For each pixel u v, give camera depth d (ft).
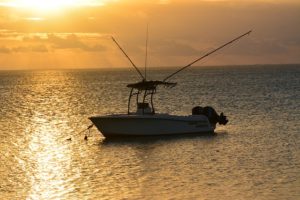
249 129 155.94
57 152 123.54
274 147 123.34
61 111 230.27
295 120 178.19
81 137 145.79
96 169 103.19
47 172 101.19
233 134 145.48
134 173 98.73
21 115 212.84
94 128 160.76
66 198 82.58
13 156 119.14
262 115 196.24
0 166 107.76
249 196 80.79
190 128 143.74
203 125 145.28
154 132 140.46
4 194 85.76
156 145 129.18
